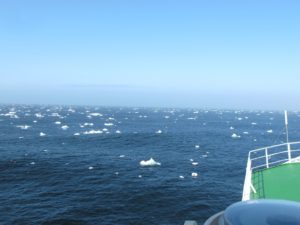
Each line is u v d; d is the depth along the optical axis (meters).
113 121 187.50
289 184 11.29
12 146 77.19
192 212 32.88
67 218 30.58
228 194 39.81
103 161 61.88
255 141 100.44
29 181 44.84
